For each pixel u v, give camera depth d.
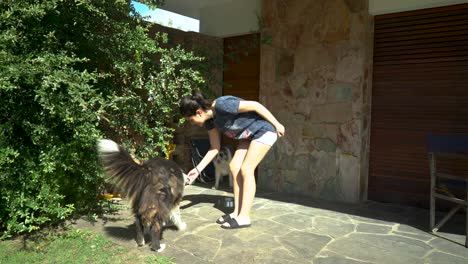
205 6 6.99
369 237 3.71
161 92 4.64
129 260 3.13
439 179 4.16
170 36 6.24
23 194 3.52
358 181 5.12
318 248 3.39
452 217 4.49
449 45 4.69
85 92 3.48
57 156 3.70
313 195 5.55
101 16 4.09
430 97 4.86
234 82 6.95
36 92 3.29
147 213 3.27
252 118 3.85
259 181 6.17
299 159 5.69
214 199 5.23
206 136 6.99
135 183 3.31
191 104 3.85
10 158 3.58
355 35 5.09
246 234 3.75
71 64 4.05
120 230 3.88
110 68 4.56
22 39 3.65
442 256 3.24
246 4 6.46
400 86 5.09
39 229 3.88
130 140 4.66
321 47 5.42
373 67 5.30
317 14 5.43
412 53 4.98
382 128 5.25
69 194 4.16
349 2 5.13
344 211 4.70
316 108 5.50
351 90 5.15
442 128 4.77
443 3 4.60
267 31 6.00
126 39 4.23
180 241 3.55
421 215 4.55
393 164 5.18
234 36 6.90
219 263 3.07
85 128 3.63
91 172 4.07
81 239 3.59
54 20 3.97
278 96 5.92
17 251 3.31
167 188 3.35
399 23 5.06
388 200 5.22
